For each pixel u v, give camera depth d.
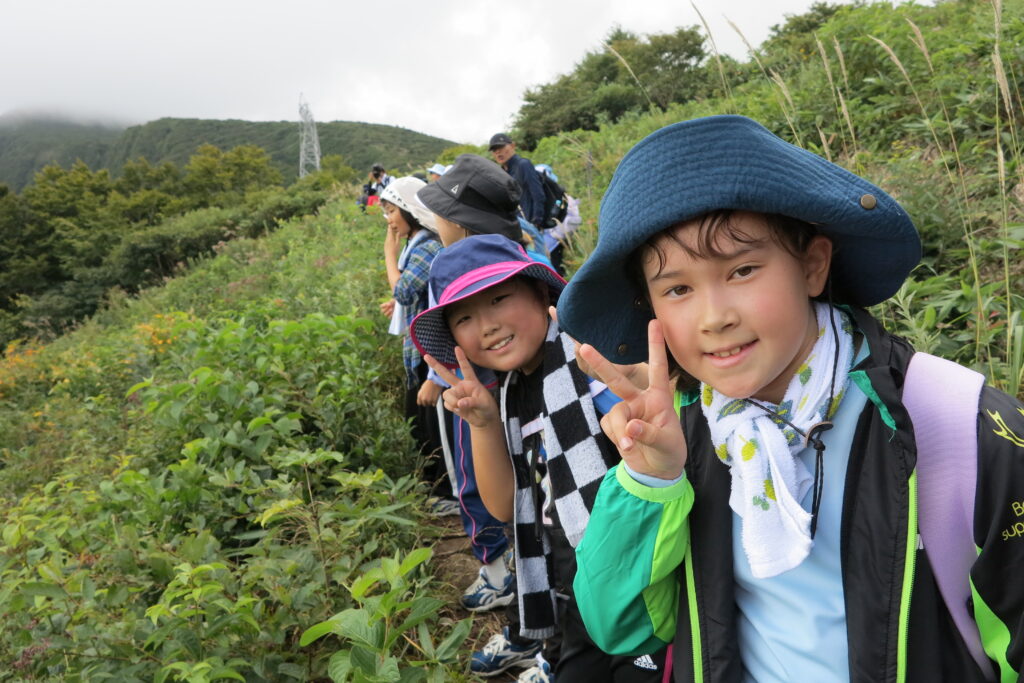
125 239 40.06
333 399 3.75
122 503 2.91
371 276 7.40
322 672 2.05
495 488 1.88
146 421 4.34
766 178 0.87
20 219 54.44
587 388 1.62
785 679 0.98
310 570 2.25
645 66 32.12
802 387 0.99
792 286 0.94
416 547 2.92
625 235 0.94
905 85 5.94
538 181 5.46
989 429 0.89
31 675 1.89
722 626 1.03
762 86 9.81
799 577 0.99
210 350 4.49
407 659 2.21
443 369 1.84
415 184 3.70
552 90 33.09
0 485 5.10
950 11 8.53
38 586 2.08
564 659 1.73
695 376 1.02
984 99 4.81
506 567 2.79
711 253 0.91
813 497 0.98
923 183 3.93
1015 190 3.58
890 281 1.04
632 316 1.21
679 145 0.91
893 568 0.91
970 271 3.37
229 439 3.09
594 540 1.13
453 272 1.84
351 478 2.52
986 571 0.87
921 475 0.92
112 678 1.89
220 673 1.76
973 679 0.90
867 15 7.45
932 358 0.99
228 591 2.11
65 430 6.11
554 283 1.81
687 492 1.07
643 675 1.42
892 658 0.90
